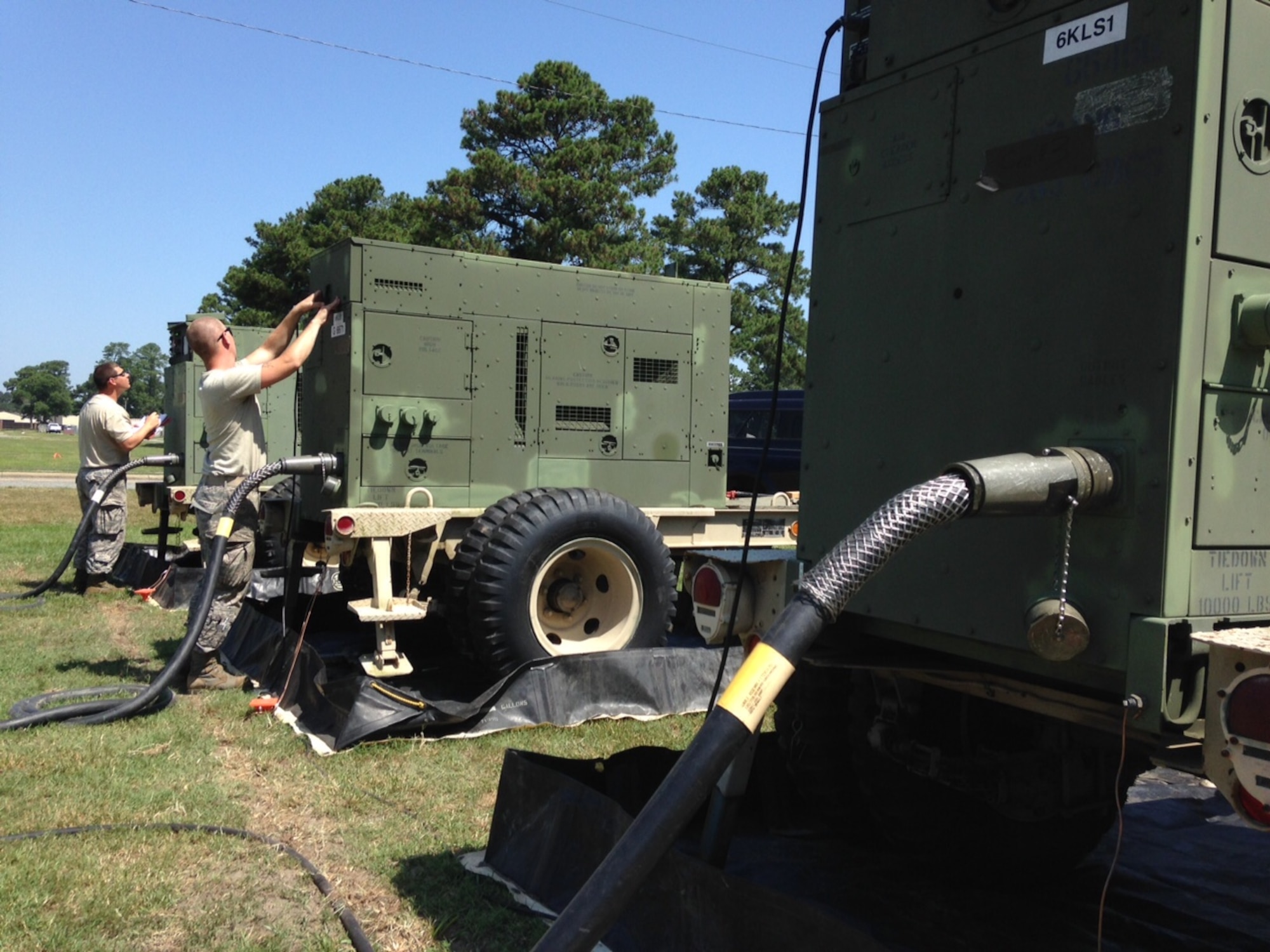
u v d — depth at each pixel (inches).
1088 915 119.7
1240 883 130.3
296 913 114.1
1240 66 75.6
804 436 109.5
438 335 226.4
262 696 203.6
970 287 90.8
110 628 274.5
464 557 207.8
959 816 122.3
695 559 118.7
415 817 143.9
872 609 99.7
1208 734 69.0
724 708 66.7
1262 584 79.2
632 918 103.3
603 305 247.4
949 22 94.0
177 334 368.5
